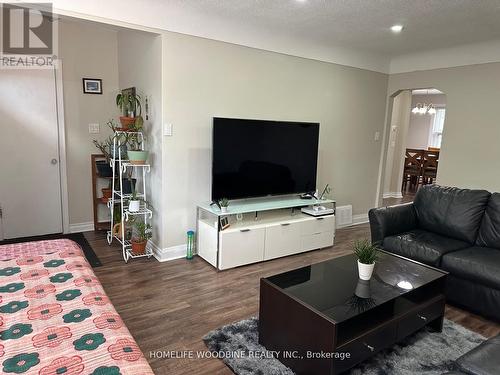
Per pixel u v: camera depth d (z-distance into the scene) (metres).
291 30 3.81
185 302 2.76
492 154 4.24
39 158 4.00
